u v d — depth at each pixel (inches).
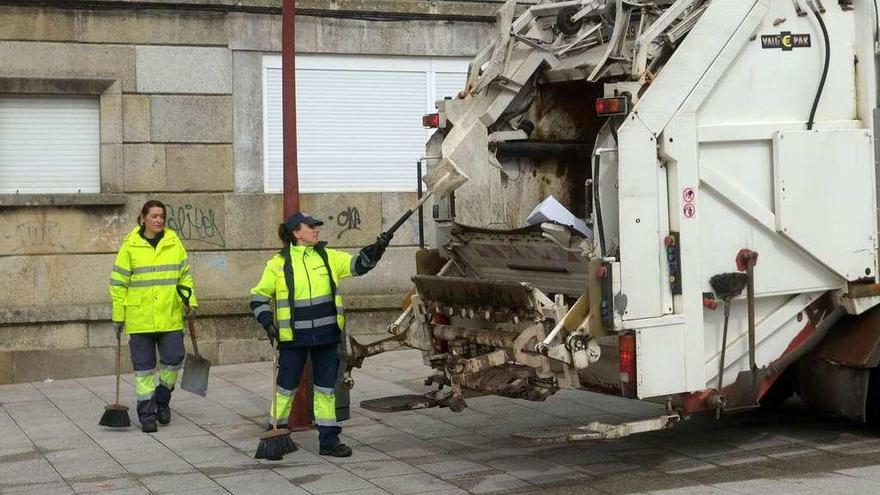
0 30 453.1
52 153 465.1
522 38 321.4
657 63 281.0
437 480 287.4
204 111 476.4
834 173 295.6
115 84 464.8
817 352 311.6
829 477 277.9
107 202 462.3
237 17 478.9
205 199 476.7
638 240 272.5
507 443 328.2
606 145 273.9
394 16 500.4
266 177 486.0
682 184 276.1
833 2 297.7
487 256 326.0
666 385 276.8
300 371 320.8
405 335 329.4
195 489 284.7
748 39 284.5
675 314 277.6
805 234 291.7
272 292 321.4
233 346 475.2
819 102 295.7
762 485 272.5
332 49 494.0
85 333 458.6
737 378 290.0
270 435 316.5
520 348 282.4
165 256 361.4
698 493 267.3
